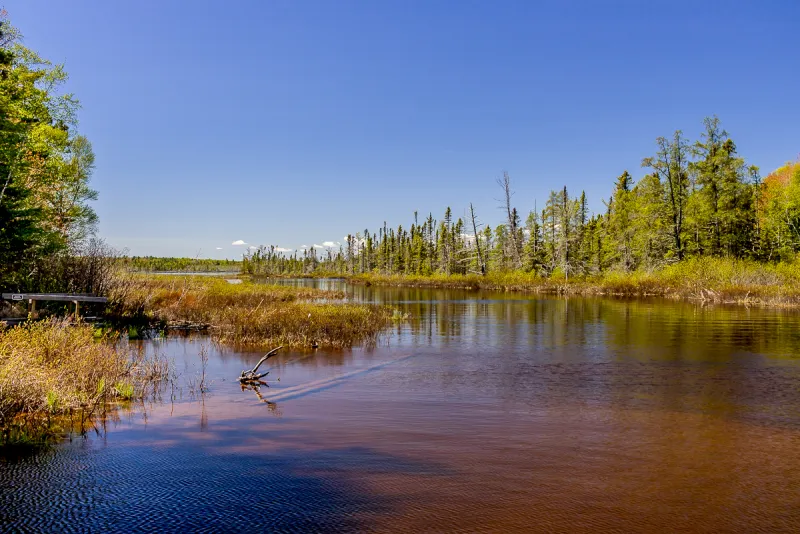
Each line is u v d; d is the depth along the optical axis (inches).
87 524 178.2
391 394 380.5
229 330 672.4
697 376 449.7
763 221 2069.4
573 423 305.1
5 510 187.9
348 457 244.7
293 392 385.4
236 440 269.4
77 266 762.2
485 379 436.8
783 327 808.3
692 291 1531.7
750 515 187.6
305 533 171.8
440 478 219.6
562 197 2516.0
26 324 471.5
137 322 733.3
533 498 200.2
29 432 280.1
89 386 357.7
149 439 270.2
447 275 2947.8
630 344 641.0
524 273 2397.9
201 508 190.1
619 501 198.2
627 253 2230.6
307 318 685.9
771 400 363.3
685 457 248.2
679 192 1940.2
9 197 663.1
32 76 871.7
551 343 652.1
